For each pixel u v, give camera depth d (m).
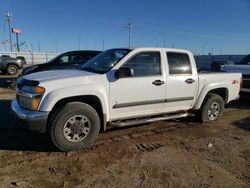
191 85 6.06
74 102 4.71
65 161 4.29
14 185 3.56
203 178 3.89
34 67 10.72
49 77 4.71
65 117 4.52
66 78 4.66
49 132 4.51
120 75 4.97
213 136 5.73
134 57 5.25
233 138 5.64
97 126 4.85
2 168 4.02
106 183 3.68
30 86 4.54
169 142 5.28
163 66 5.61
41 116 4.38
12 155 4.47
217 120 6.99
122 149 4.84
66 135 4.59
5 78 16.56
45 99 4.43
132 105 5.27
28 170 3.97
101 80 4.88
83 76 4.78
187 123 6.64
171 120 6.86
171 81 5.70
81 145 4.72
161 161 4.39
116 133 5.70
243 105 9.08
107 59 5.41
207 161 4.46
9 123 6.16
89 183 3.66
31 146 4.86
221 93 7.05
